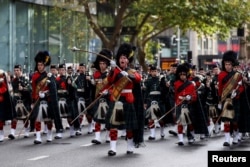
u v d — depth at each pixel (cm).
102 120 1706
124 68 1488
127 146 1515
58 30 4053
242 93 1684
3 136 1814
